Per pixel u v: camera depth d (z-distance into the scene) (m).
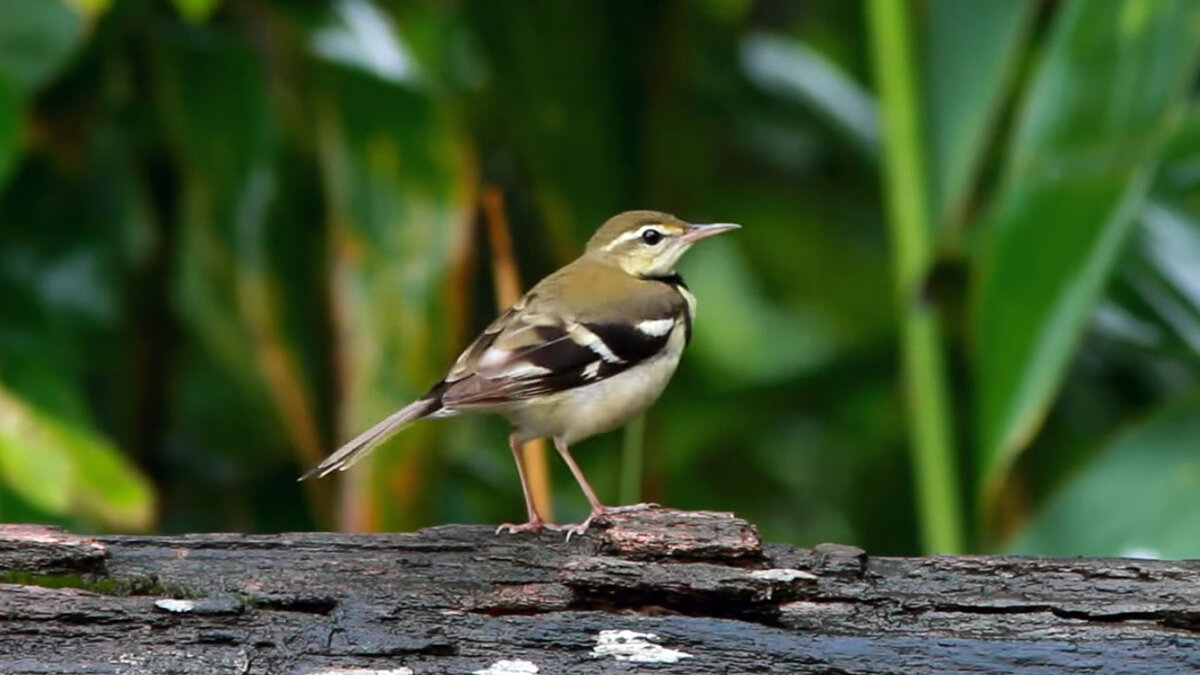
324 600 8.87
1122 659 8.54
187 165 13.57
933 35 13.00
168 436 15.40
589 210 13.88
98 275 14.38
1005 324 11.70
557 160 13.84
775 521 17.27
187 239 13.53
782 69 16.34
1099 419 15.67
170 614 8.62
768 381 15.60
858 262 17.20
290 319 13.44
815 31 18.28
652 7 13.72
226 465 15.52
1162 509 12.17
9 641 8.48
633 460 13.62
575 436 11.57
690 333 12.26
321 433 13.46
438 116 13.19
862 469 17.12
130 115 14.47
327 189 13.11
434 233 13.02
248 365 13.84
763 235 17.28
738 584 8.80
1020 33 12.80
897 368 15.49
